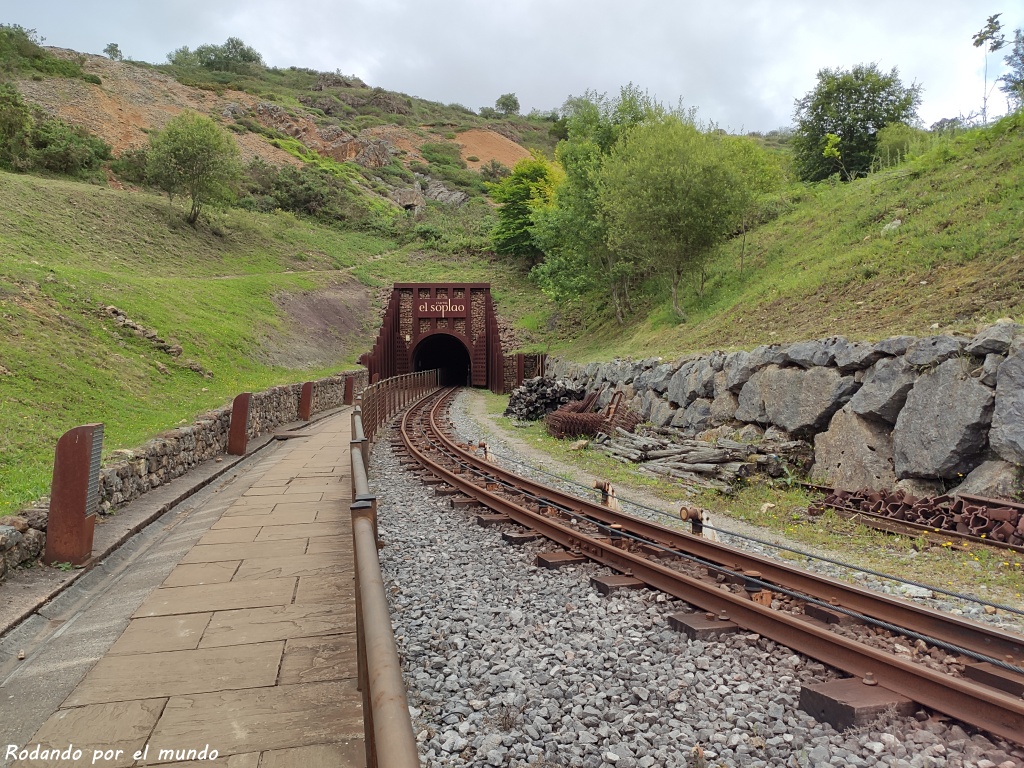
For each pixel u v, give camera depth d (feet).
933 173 64.85
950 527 24.73
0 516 18.39
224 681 11.54
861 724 10.93
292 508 27.02
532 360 119.96
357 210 222.89
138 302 72.49
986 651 13.71
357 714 10.34
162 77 305.94
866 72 124.88
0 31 237.25
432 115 474.49
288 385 64.75
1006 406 25.00
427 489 35.06
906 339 30.14
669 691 12.31
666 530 23.21
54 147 152.66
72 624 14.80
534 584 19.34
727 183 73.61
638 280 113.60
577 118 119.14
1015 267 35.24
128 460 26.43
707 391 46.47
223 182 151.12
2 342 41.24
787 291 58.49
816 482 33.81
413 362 139.85
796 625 14.08
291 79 459.73
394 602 17.74
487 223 221.46
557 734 10.77
